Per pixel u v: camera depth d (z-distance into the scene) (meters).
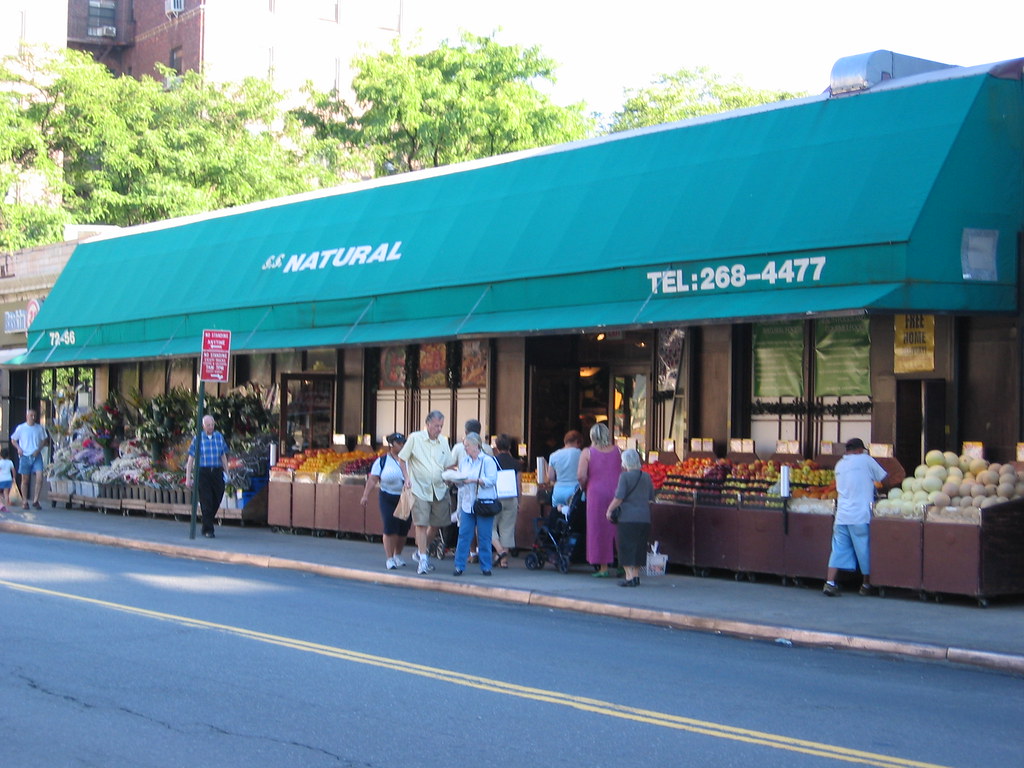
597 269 15.77
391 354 22.42
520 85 43.62
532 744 7.26
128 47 64.50
